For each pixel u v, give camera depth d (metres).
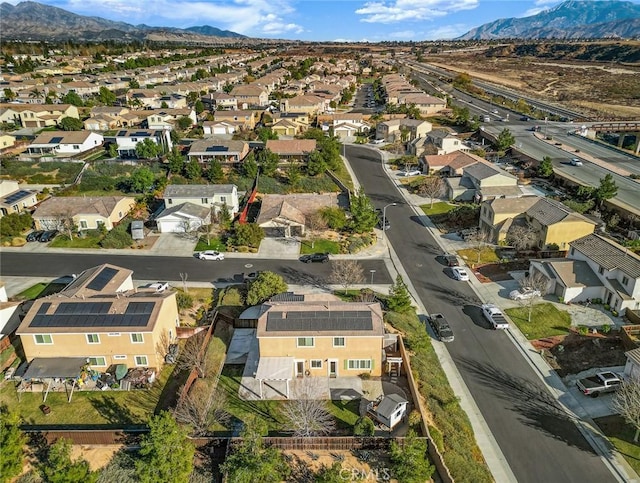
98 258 60.62
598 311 48.16
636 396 33.19
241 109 149.00
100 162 95.06
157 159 97.50
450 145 102.06
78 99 146.50
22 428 33.84
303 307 40.38
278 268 58.31
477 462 31.77
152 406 36.38
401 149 110.69
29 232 67.69
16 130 124.75
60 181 87.75
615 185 81.31
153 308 40.22
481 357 42.72
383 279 55.88
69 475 27.20
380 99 170.25
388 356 40.66
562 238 58.75
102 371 39.75
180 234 67.38
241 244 63.38
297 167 94.19
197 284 54.53
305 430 32.84
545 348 43.69
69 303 40.44
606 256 50.16
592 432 34.66
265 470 28.27
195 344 42.31
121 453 31.61
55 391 37.78
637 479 30.92
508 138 103.69
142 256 61.25
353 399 37.06
